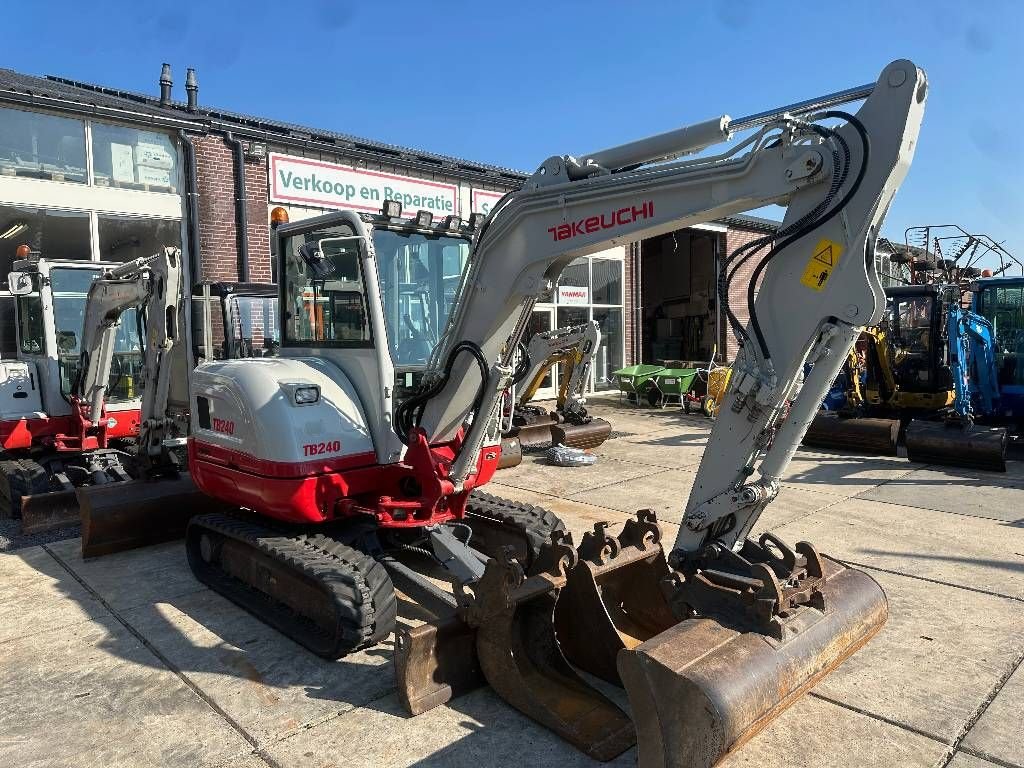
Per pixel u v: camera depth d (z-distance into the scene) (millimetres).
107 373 6883
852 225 2770
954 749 2990
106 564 5238
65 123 8672
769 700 2590
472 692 3451
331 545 4020
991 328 10273
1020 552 5395
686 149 3287
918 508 6668
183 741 3059
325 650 3721
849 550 5465
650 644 2643
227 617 4312
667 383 13773
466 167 13305
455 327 4004
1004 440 8164
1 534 5922
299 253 4359
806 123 2828
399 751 2992
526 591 3264
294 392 4027
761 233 19516
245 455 4223
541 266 3643
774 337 2977
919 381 10484
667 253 21547
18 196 8359
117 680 3566
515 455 8477
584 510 6691
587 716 3125
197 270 9500
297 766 2889
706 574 3066
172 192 9477
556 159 3561
